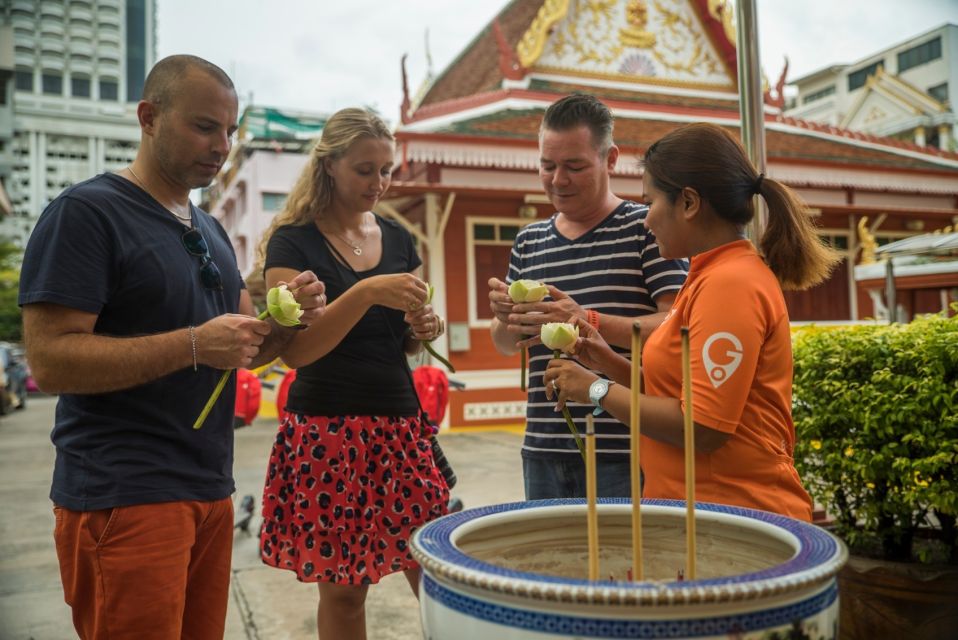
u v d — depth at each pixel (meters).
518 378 11.42
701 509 1.24
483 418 11.25
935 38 37.09
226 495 1.85
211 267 1.89
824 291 13.08
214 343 1.61
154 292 1.73
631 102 12.91
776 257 1.67
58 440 1.71
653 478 1.67
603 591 0.80
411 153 10.30
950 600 2.42
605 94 13.20
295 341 2.10
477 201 11.20
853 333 2.96
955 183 13.56
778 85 14.84
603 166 2.39
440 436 10.32
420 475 2.32
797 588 0.83
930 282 7.07
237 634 3.39
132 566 1.62
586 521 1.27
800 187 12.75
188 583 1.89
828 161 12.54
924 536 2.90
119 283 1.70
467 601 0.90
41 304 1.60
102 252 1.65
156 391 1.72
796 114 47.06
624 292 2.36
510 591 0.84
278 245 2.30
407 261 2.56
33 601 3.88
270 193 28.16
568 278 2.45
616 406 1.54
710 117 13.23
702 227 1.65
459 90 14.49
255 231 27.95
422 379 5.98
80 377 1.57
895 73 39.97
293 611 3.67
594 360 1.94
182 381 1.76
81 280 1.60
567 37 13.02
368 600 3.82
